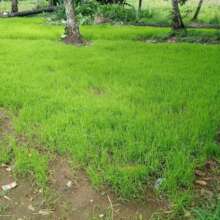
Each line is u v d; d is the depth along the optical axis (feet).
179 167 15.38
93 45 42.29
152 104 22.41
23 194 14.89
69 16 44.60
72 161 16.58
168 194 14.37
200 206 13.85
